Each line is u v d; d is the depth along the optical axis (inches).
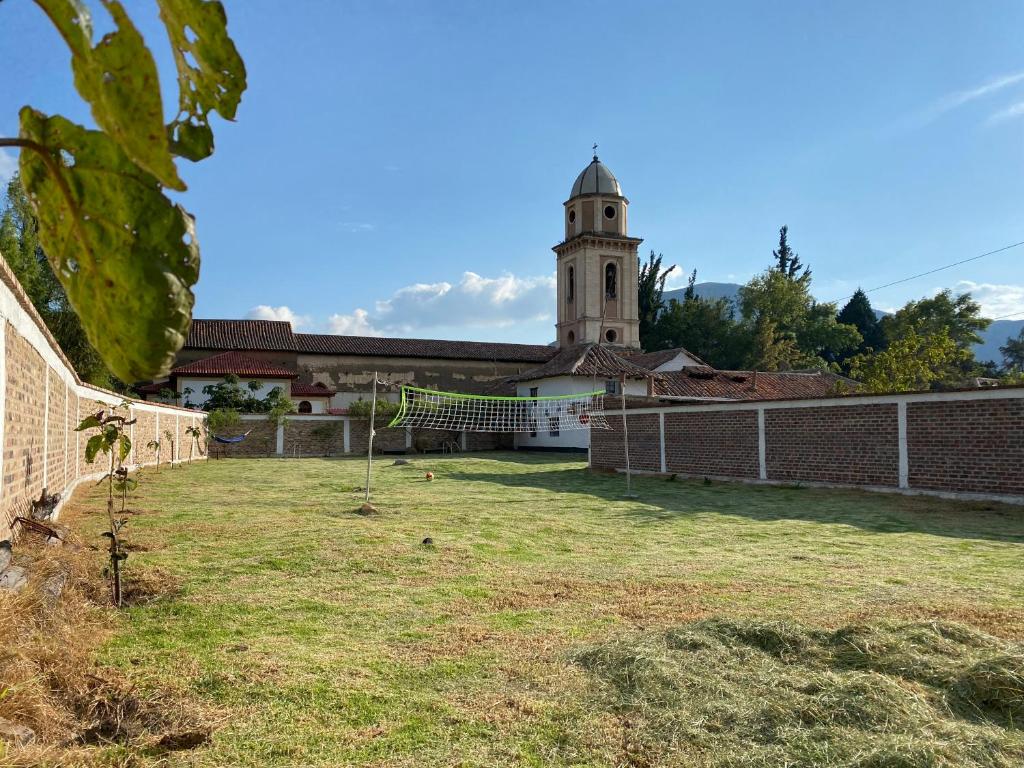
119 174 33.2
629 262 1915.6
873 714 136.2
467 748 130.7
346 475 796.6
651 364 1487.5
